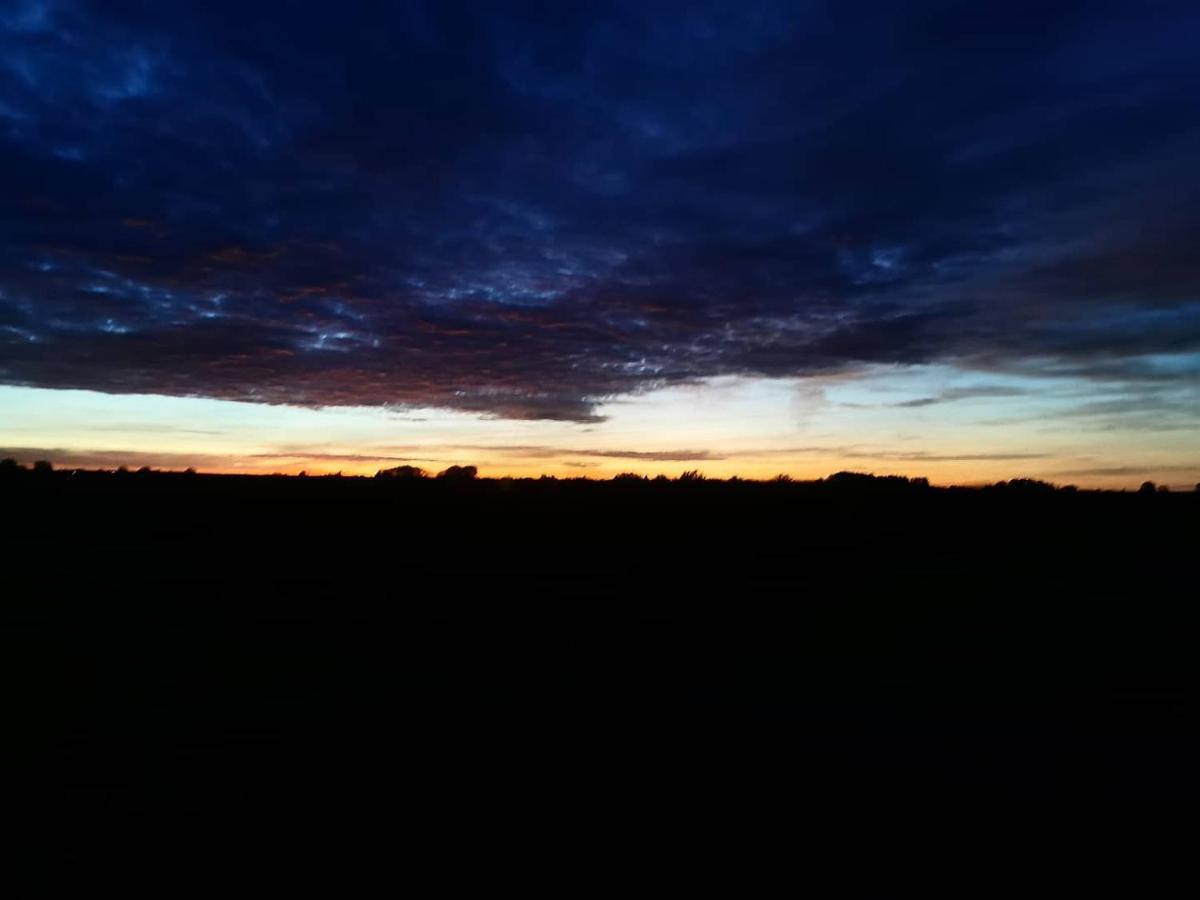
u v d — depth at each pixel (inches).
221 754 306.5
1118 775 292.5
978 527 1039.0
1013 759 308.0
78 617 565.3
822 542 949.8
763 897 205.5
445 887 208.8
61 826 241.9
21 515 1163.9
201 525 1107.3
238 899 201.9
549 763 301.9
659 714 362.3
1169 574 741.9
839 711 369.1
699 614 583.2
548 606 621.3
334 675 425.1
